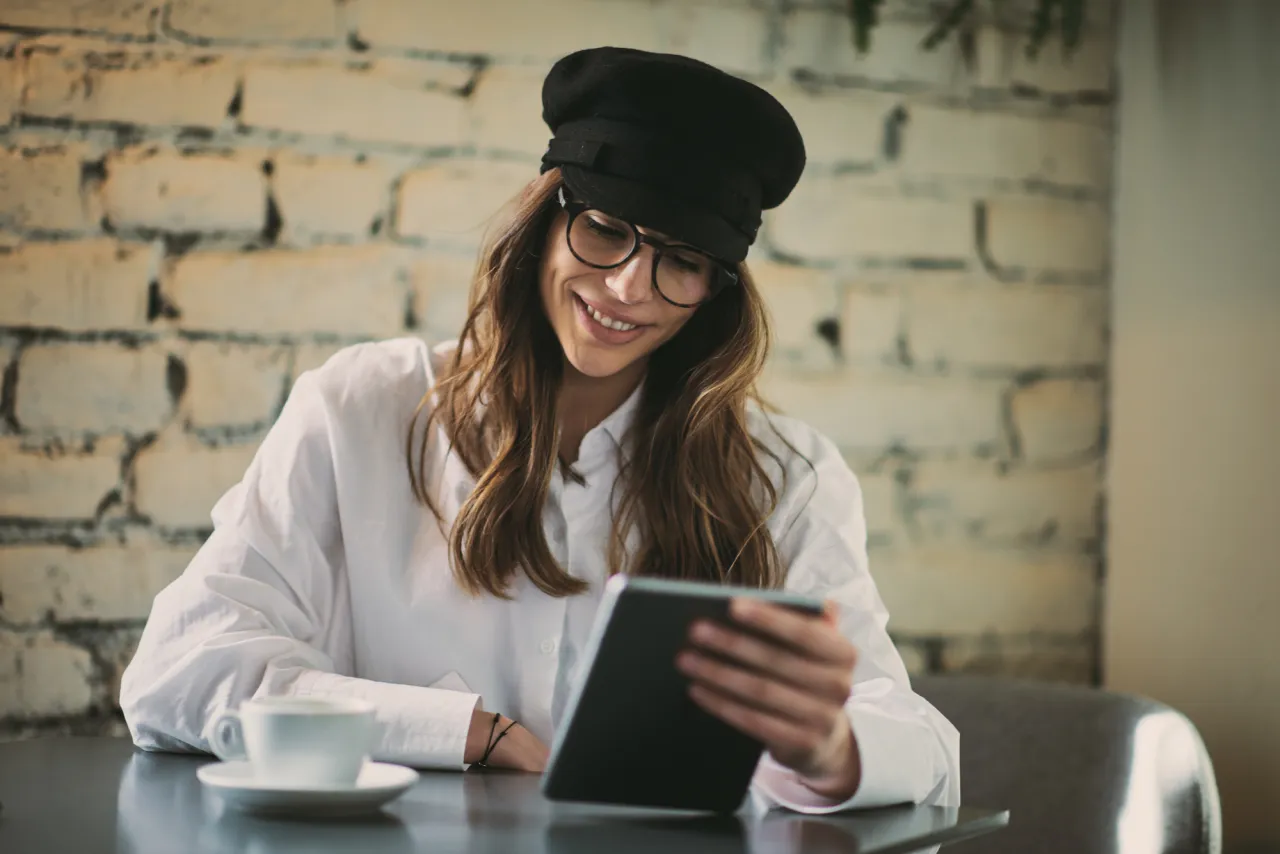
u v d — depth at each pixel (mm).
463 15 2088
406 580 1389
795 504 1467
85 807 957
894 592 2221
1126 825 1527
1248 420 1987
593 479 1440
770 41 2186
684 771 975
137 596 1991
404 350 1502
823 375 2199
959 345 2246
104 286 1990
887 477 2219
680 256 1324
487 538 1355
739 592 905
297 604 1363
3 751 1206
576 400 1457
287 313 2035
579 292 1327
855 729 1069
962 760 1669
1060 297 2285
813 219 2201
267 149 2031
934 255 2240
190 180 2012
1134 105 2262
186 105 2010
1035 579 2270
